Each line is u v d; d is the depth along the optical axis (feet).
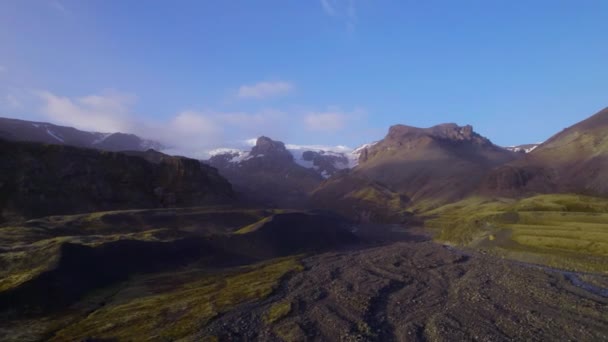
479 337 179.01
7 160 590.96
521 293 249.14
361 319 210.38
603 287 263.29
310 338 185.78
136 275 341.00
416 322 203.10
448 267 350.02
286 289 287.48
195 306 246.88
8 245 350.02
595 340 171.01
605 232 384.06
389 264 373.20
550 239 391.24
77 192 612.70
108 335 199.52
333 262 401.29
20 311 229.86
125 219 525.34
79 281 284.41
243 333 196.54
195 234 479.82
